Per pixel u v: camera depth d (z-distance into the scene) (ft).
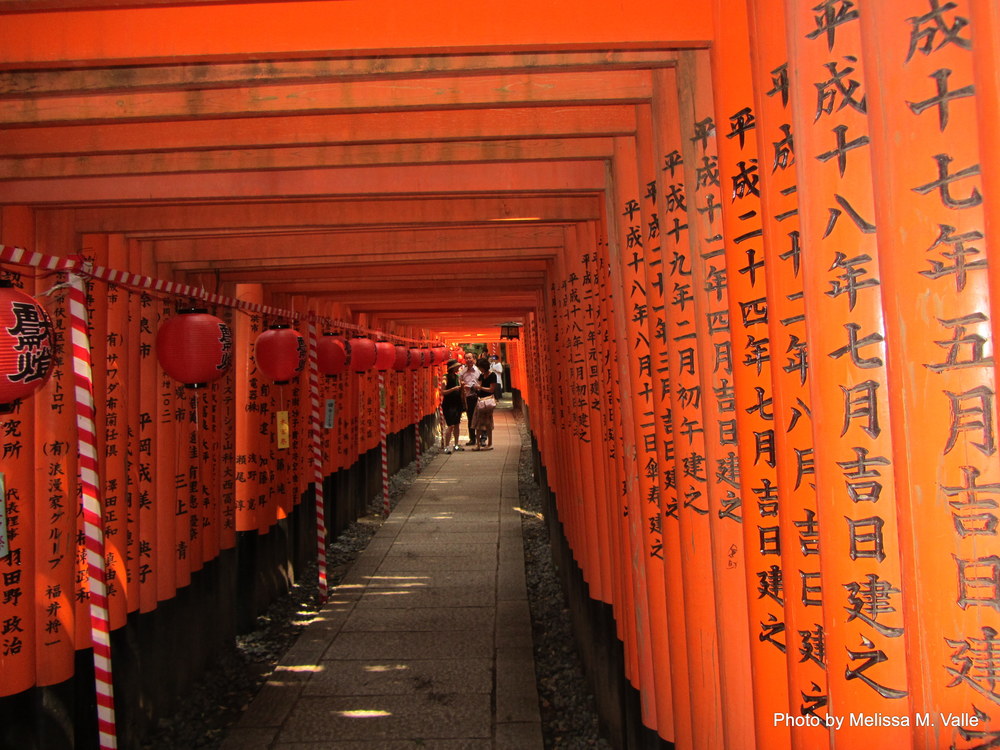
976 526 3.74
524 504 31.17
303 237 14.23
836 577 4.46
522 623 16.97
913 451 3.91
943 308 3.78
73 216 11.46
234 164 9.38
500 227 14.47
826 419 4.45
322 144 8.57
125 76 6.76
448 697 13.24
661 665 8.27
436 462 44.62
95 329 11.21
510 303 27.94
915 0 3.85
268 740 11.82
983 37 3.53
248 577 17.46
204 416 14.83
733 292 5.70
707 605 6.84
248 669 15.30
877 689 4.32
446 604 18.42
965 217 3.73
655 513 8.38
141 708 12.26
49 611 10.01
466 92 7.36
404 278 18.31
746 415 5.65
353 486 28.12
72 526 10.36
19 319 7.31
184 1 5.79
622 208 8.70
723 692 6.28
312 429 19.17
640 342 8.56
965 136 3.74
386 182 10.28
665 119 6.98
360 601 18.80
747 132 5.59
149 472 12.80
